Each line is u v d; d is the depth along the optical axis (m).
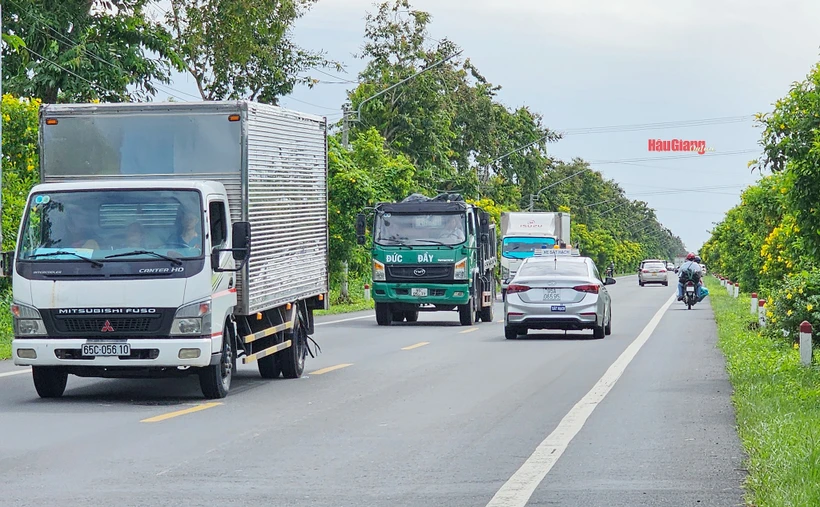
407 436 24.31
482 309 75.94
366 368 40.66
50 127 33.16
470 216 71.12
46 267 30.36
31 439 23.91
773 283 61.84
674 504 17.20
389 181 96.12
